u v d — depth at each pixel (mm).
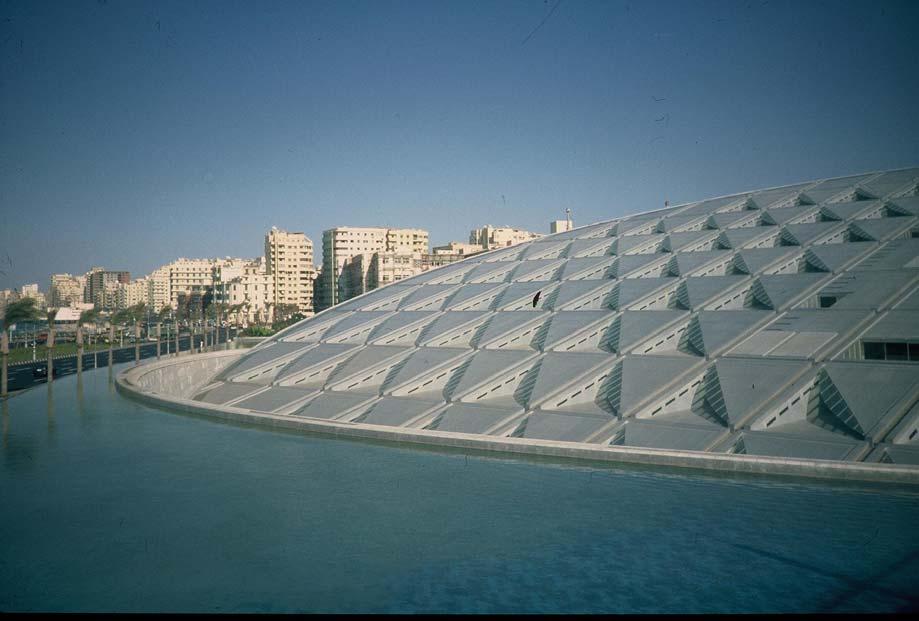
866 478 14516
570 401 21828
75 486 15547
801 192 35938
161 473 16688
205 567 10820
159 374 42219
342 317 36812
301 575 10422
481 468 16734
